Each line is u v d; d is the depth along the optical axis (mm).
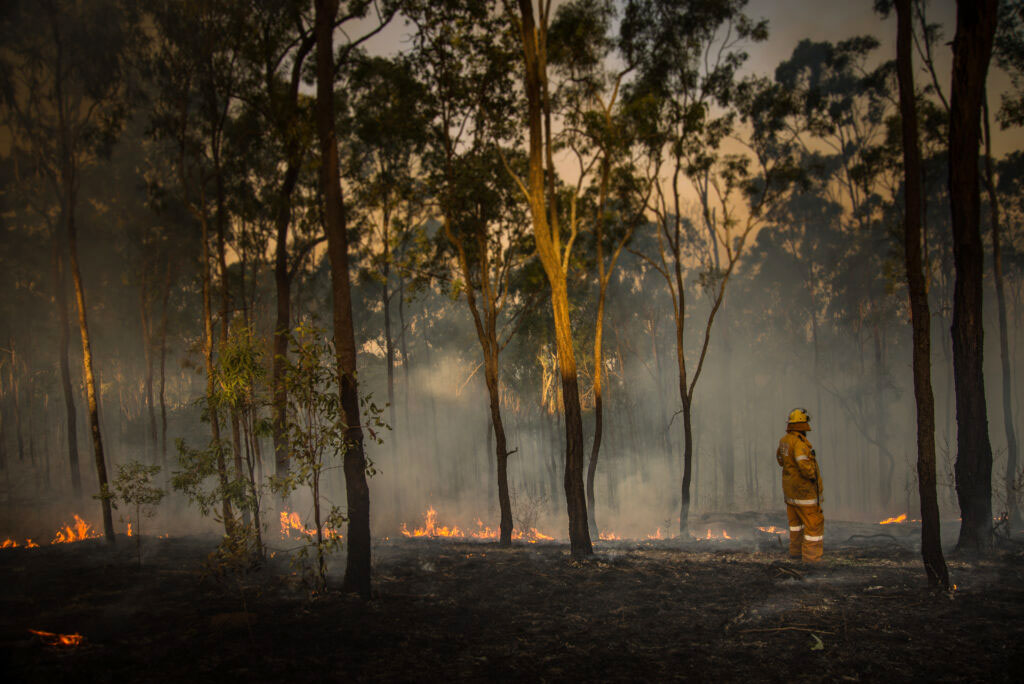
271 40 14180
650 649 5809
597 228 17719
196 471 7895
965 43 9930
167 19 13742
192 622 6527
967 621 6156
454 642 6059
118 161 30203
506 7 13703
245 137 16500
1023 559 8984
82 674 4910
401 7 14461
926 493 7383
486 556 11336
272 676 5039
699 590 8000
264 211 21047
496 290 16984
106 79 17375
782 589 7840
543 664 5453
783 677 5004
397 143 17812
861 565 9117
